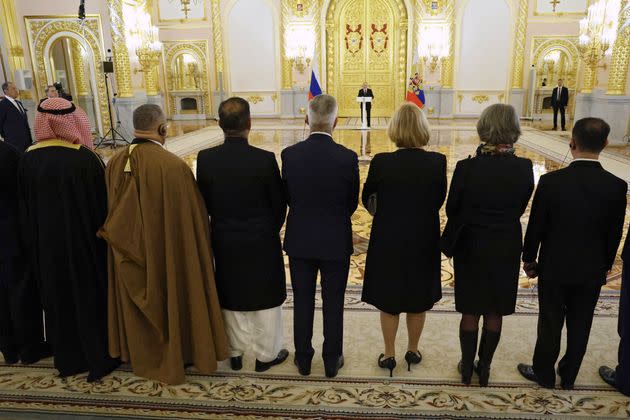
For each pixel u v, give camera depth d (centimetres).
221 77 1623
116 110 1130
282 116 1641
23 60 1161
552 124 1451
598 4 1086
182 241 252
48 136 254
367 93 1319
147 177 245
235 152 246
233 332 272
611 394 257
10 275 276
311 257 250
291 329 329
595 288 241
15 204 270
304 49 1573
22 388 268
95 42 1189
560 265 238
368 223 568
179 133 1316
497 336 251
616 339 309
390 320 266
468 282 244
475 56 1550
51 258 256
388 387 264
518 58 1531
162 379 260
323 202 248
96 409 250
